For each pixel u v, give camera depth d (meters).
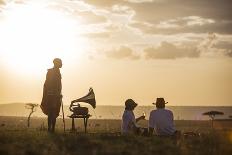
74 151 10.71
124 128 16.94
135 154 10.34
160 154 10.50
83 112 18.25
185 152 10.84
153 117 15.69
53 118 17.39
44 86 17.52
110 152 10.45
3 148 10.50
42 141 12.55
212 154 10.65
